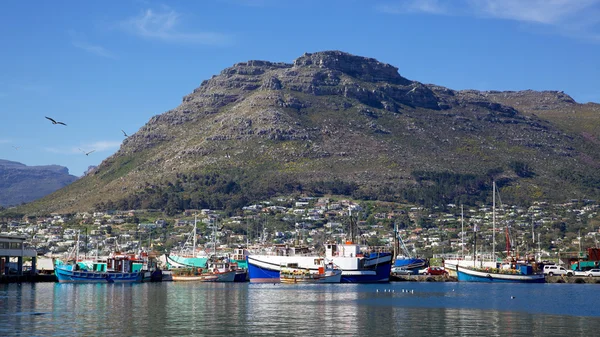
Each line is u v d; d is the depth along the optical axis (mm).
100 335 103312
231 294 172500
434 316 125812
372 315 126625
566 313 131625
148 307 138750
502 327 112812
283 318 121875
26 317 121938
